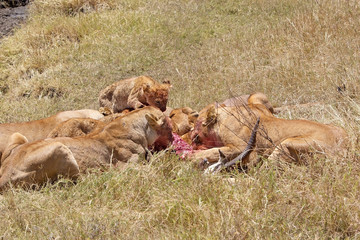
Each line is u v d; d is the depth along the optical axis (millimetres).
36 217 8484
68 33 23109
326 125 10398
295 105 13727
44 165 9648
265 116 10844
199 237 7516
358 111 11805
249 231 7594
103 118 12680
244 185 9039
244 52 18703
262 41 18984
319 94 14102
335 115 12125
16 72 21141
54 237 7742
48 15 25547
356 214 7902
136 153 10758
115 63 20453
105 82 19453
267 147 10492
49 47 22453
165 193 9000
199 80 17594
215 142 11195
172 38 21703
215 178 9312
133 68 20109
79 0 25906
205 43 20969
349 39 16484
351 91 13266
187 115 12984
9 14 27828
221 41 20703
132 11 24328
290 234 7582
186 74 18469
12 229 8117
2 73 21500
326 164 9281
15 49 22797
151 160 10211
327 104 13086
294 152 9969
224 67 18141
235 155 10734
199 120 11422
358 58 14945
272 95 14906
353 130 10461
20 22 26438
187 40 21516
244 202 8461
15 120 16984
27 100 18844
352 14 18250
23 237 7871
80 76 19984
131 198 9086
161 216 8336
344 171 9078
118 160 10609
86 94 18875
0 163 11438
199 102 15883
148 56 20656
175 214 8312
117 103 16094
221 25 22500
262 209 8375
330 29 17641
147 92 14664
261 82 15820
